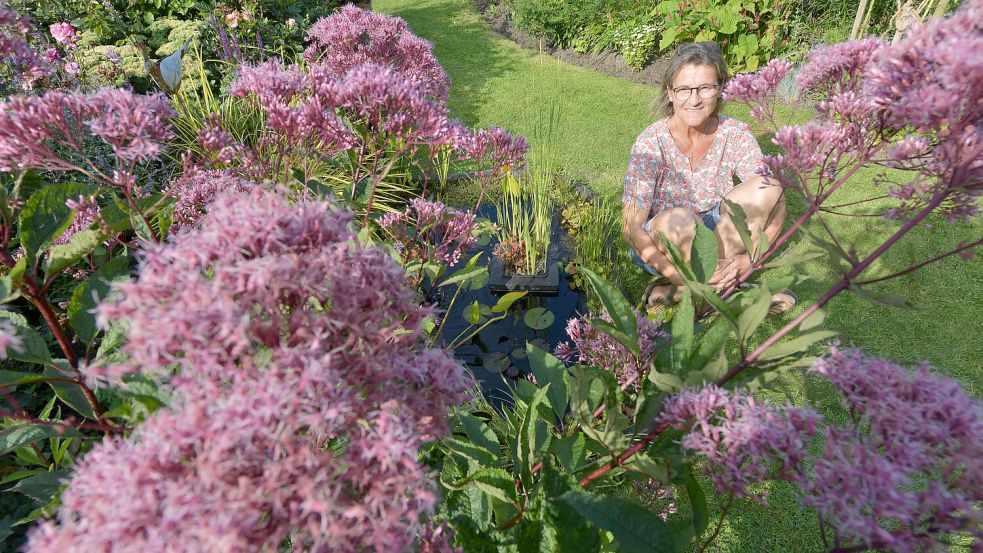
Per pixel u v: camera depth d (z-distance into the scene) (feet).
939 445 2.92
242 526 2.28
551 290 10.71
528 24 26.78
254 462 2.43
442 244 7.50
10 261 3.93
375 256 3.16
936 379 3.07
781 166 5.09
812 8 21.21
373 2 34.24
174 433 2.41
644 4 24.12
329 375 2.61
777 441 3.10
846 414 8.01
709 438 3.32
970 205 3.97
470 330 9.90
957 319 9.55
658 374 3.59
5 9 5.72
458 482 3.98
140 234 4.51
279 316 2.81
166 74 11.22
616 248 12.00
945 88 3.32
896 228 11.57
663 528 3.30
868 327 9.48
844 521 2.83
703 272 5.07
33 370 7.63
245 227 2.74
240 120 13.25
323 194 6.23
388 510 2.60
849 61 4.96
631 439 4.16
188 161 5.60
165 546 2.20
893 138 4.64
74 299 4.05
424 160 14.99
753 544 6.67
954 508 2.73
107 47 17.04
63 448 5.08
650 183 10.19
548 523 3.77
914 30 3.61
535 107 19.21
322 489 2.48
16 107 4.23
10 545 5.81
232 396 2.46
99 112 4.56
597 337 6.97
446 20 30.45
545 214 11.44
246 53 19.25
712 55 8.94
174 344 2.49
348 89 5.62
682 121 9.82
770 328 9.41
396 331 3.36
